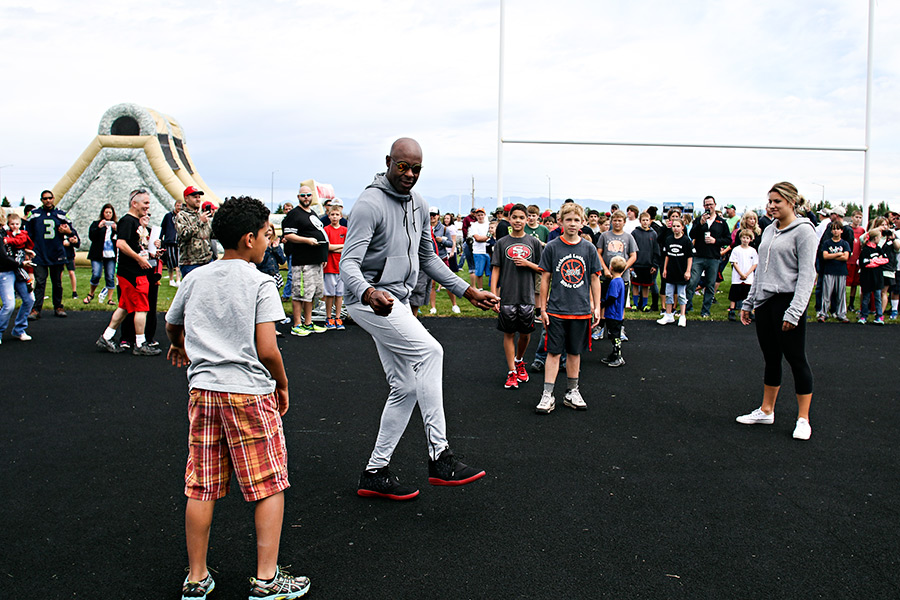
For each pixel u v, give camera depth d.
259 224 2.73
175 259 14.48
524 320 6.34
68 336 8.97
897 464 4.42
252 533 3.36
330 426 5.19
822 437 5.00
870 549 3.21
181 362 3.06
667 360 7.86
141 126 20.91
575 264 5.59
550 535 3.34
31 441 4.75
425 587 2.83
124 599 2.73
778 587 2.84
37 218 10.23
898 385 6.68
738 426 5.27
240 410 2.60
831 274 11.23
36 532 3.33
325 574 2.93
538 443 4.82
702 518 3.55
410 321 3.64
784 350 5.02
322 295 9.80
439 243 12.24
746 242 10.86
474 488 3.96
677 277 10.57
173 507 3.66
